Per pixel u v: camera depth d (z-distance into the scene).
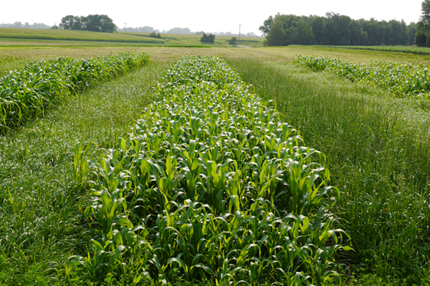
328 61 20.94
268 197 4.05
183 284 2.72
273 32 134.12
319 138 6.21
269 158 4.84
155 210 3.97
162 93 10.50
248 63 21.81
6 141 5.62
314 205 3.80
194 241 3.15
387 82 14.37
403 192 3.98
